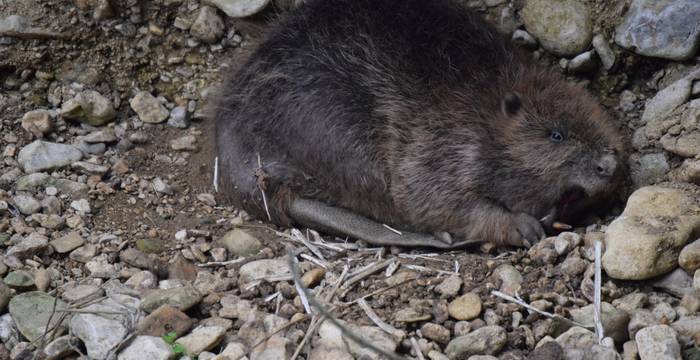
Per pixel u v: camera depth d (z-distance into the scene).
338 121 7.00
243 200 7.32
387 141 7.06
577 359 5.18
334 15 7.35
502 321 5.60
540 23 7.69
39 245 6.38
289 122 7.11
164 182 7.57
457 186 6.89
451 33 7.25
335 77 7.08
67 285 6.08
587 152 6.53
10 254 6.30
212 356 5.41
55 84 8.09
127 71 8.16
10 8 8.01
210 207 7.39
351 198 7.16
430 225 7.04
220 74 8.17
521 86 6.99
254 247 6.72
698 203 6.25
